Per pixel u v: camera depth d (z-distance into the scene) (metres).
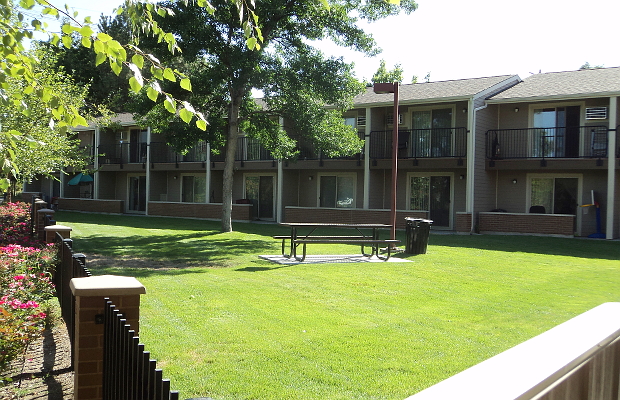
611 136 17.16
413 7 16.20
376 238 12.55
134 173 30.19
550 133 19.19
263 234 17.33
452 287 8.38
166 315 6.24
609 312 1.93
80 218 24.09
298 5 16.06
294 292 7.73
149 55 3.41
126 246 13.44
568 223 17.72
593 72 20.72
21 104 3.73
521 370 1.23
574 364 1.36
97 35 3.20
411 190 21.58
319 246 14.24
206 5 3.84
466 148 19.67
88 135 30.78
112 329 3.08
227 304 6.87
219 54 16.36
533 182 19.72
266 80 15.96
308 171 24.11
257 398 3.86
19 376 4.37
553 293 8.03
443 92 20.08
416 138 20.95
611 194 17.14
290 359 4.71
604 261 12.07
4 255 6.52
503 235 18.03
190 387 4.04
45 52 13.38
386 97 21.27
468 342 5.30
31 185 35.97
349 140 17.00
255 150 24.55
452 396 1.04
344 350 4.98
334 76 16.30
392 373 4.39
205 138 16.70
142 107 16.50
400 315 6.42
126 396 2.65
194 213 25.52
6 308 4.75
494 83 20.38
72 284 3.65
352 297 7.46
